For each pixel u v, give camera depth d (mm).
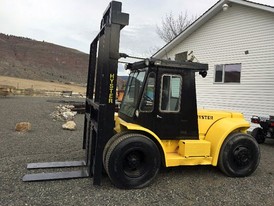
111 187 4574
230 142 5309
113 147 4496
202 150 5125
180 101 5145
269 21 11141
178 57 16031
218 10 13148
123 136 4613
